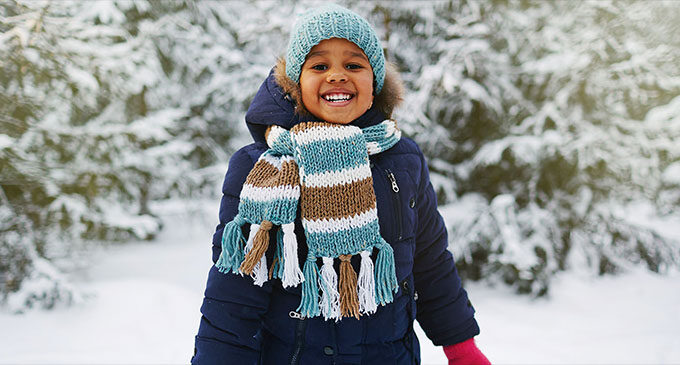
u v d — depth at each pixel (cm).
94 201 423
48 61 357
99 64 396
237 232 97
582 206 399
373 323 106
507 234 367
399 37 404
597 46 380
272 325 106
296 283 95
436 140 392
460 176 407
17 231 375
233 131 638
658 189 463
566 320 336
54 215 389
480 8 400
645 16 386
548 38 398
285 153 103
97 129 415
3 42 332
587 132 383
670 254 409
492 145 391
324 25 103
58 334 313
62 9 392
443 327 128
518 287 384
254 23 477
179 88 613
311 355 104
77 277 414
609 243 415
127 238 514
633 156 401
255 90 535
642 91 405
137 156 481
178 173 543
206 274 444
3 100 359
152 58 506
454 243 380
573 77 390
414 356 115
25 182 379
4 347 294
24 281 357
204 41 579
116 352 290
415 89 396
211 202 603
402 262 110
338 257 100
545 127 401
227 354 98
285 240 95
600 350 287
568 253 409
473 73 385
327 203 97
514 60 422
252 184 99
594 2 384
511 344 299
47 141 385
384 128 110
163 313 344
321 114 107
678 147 405
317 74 105
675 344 290
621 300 368
